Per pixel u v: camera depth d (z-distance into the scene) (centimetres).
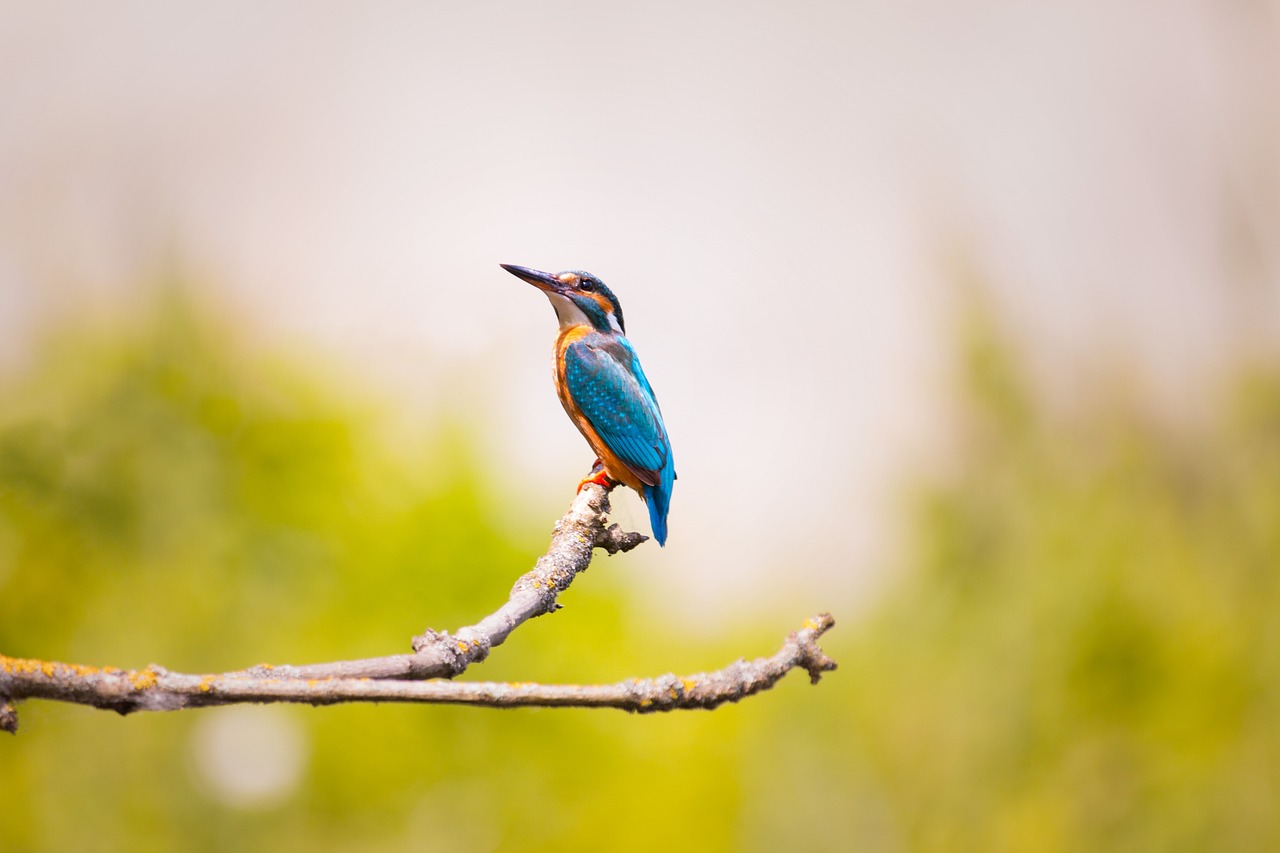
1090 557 1509
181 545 1180
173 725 1126
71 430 1166
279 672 358
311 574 1227
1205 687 1417
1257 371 1572
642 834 1344
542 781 1286
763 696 1578
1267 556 1459
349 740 1184
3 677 316
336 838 1173
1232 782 1379
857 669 1606
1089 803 1420
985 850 1436
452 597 1277
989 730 1495
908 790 1502
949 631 1561
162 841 1088
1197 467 1563
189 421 1224
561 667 1333
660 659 1513
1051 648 1489
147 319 1265
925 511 1642
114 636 1128
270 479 1245
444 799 1237
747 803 1470
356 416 1312
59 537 1128
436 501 1302
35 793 1058
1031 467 1603
